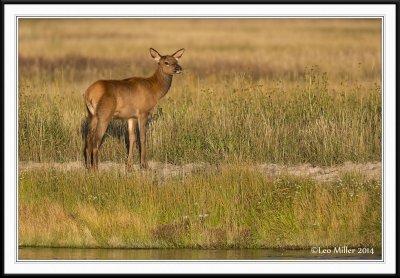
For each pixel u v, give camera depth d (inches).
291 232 1770.4
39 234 1800.0
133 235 1780.3
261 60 4530.0
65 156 2295.8
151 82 2336.4
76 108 2507.4
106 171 2065.7
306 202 1807.3
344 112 2373.3
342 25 7160.4
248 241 1764.3
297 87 2635.3
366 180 1941.4
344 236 1756.9
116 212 1819.6
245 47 5413.4
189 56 4817.9
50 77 3720.5
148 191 1868.8
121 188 1889.8
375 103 2402.8
